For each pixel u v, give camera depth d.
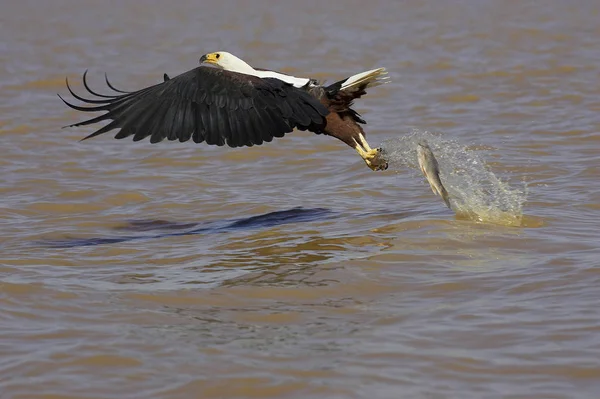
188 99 10.33
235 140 10.30
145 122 10.26
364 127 19.58
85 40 29.41
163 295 10.10
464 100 21.47
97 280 10.77
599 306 9.30
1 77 25.06
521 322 9.01
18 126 20.17
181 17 32.25
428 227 12.05
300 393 7.78
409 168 15.84
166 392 7.86
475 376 8.01
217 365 8.30
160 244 12.37
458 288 9.98
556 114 19.78
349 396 7.70
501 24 29.41
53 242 12.70
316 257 11.23
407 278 10.33
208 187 15.69
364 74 10.99
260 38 29.00
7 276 10.93
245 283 10.39
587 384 7.82
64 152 18.16
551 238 11.50
